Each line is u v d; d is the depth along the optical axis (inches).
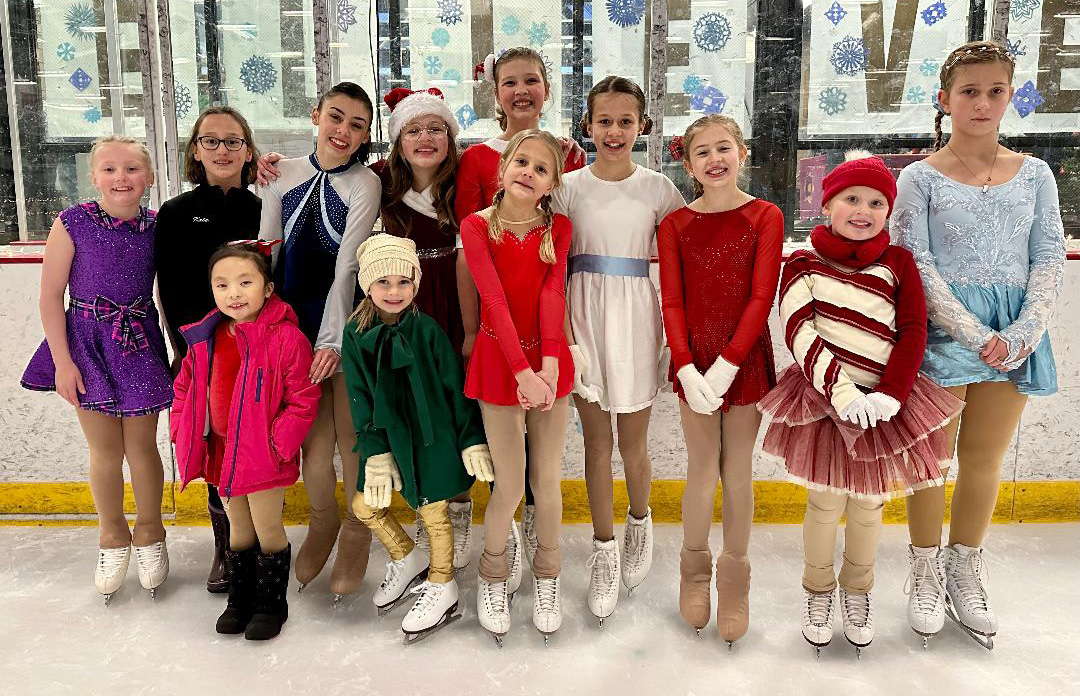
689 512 84.4
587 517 119.4
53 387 93.6
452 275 93.9
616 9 132.5
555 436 81.0
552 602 83.2
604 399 86.4
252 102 137.0
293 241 91.9
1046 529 113.0
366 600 92.2
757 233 80.2
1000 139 133.9
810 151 134.3
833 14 130.1
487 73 104.9
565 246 81.1
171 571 100.8
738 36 131.3
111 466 92.2
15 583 96.8
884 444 72.6
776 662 77.5
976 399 83.7
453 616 87.0
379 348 80.7
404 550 89.0
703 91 133.6
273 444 82.4
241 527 85.5
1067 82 131.0
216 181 94.1
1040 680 73.8
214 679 74.7
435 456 81.0
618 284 85.4
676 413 116.7
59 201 141.3
